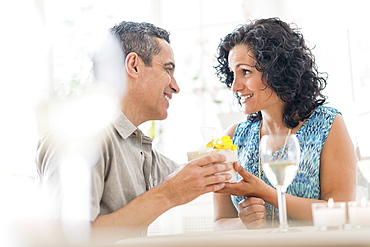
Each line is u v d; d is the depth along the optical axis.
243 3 4.01
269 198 1.51
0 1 3.90
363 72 3.21
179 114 4.05
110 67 1.63
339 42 3.43
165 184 1.36
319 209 1.05
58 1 4.04
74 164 1.34
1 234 1.07
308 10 3.65
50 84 3.88
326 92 3.48
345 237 0.75
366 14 3.25
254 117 1.97
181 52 4.12
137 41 1.62
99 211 1.36
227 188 1.53
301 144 1.78
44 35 3.97
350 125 3.24
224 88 3.95
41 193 1.37
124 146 1.54
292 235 0.80
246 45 1.79
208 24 4.11
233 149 1.42
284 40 1.77
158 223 3.71
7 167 3.66
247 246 0.74
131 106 1.62
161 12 4.19
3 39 3.87
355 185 1.72
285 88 1.74
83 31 4.02
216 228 1.80
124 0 4.16
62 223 1.26
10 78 3.83
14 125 3.76
